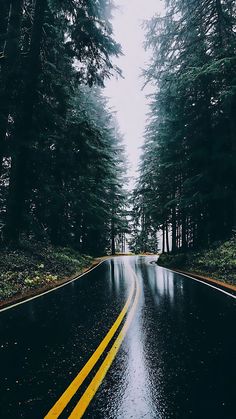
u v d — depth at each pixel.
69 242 29.36
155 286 12.55
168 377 4.15
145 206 31.89
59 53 17.77
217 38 18.70
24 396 3.69
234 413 3.30
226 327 6.41
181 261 21.50
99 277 16.20
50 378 4.16
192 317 7.29
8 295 10.14
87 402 3.53
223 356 4.86
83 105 30.38
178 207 22.05
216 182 19.94
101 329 6.41
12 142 14.43
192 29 19.06
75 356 4.93
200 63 18.88
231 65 15.32
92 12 15.36
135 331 6.24
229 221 20.72
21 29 16.50
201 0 18.39
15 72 13.69
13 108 14.16
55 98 17.97
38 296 10.45
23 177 15.77
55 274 15.58
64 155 16.33
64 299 9.84
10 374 4.30
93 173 18.52
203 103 21.11
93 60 16.23
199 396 3.65
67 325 6.75
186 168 22.45
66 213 26.97
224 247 18.06
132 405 3.46
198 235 23.98
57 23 16.62
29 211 20.92
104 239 46.84
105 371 4.35
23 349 5.28
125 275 17.16
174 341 5.60
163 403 3.50
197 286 12.31
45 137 16.67
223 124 20.55
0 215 21.05
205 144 21.02
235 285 12.28
